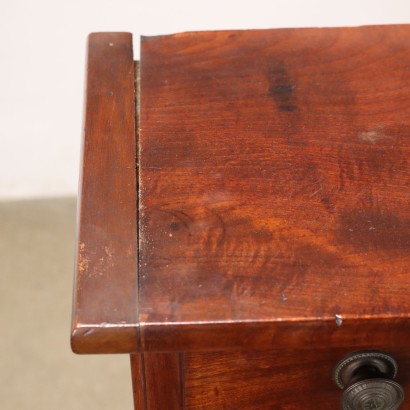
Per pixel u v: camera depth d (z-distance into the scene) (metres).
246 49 0.77
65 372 1.18
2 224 1.38
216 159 0.69
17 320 1.25
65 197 1.40
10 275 1.31
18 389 1.16
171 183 0.67
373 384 0.66
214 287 0.61
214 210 0.65
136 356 0.66
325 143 0.70
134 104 0.73
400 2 1.18
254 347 0.61
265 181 0.67
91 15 1.15
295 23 1.20
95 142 0.70
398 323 0.60
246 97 0.73
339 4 1.18
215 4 1.17
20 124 1.27
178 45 0.77
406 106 0.73
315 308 0.60
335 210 0.65
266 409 0.69
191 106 0.72
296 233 0.64
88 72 0.75
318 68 0.76
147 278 0.61
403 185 0.67
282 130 0.71
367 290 0.61
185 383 0.67
